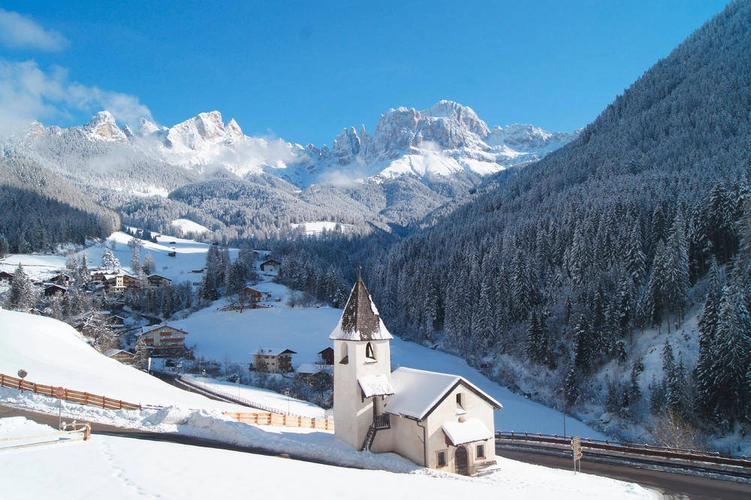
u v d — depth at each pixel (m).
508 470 36.69
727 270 85.31
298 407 74.00
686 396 67.38
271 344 123.69
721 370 64.38
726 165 125.69
